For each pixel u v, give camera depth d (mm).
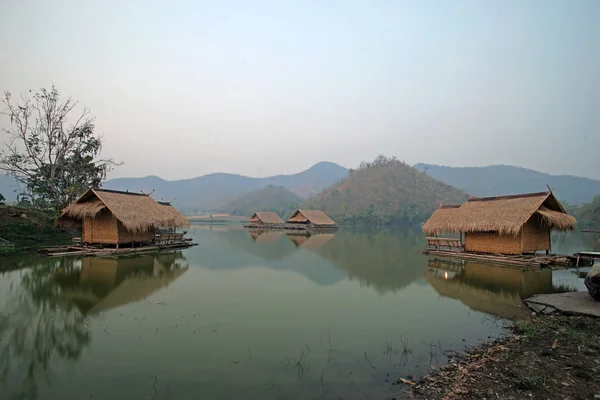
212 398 5535
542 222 19328
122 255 20594
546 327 8469
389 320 9586
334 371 6496
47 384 5941
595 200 57625
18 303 10719
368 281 14930
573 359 6578
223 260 20781
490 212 20062
